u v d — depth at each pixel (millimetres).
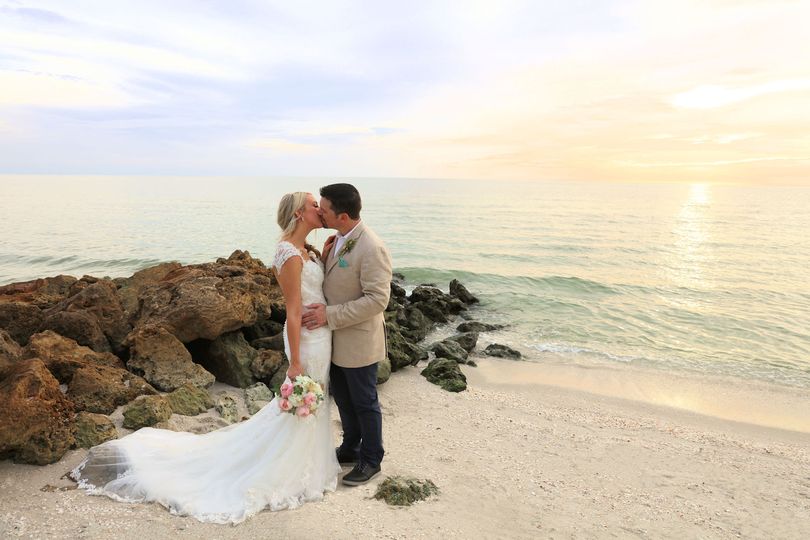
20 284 9070
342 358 4133
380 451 4426
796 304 17234
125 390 5297
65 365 5410
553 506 4371
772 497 4926
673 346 12344
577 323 14500
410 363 9211
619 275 22797
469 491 4473
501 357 11172
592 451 5828
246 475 3818
